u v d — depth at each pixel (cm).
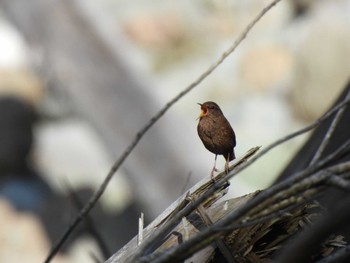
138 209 1741
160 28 2238
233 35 2233
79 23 1309
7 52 2239
